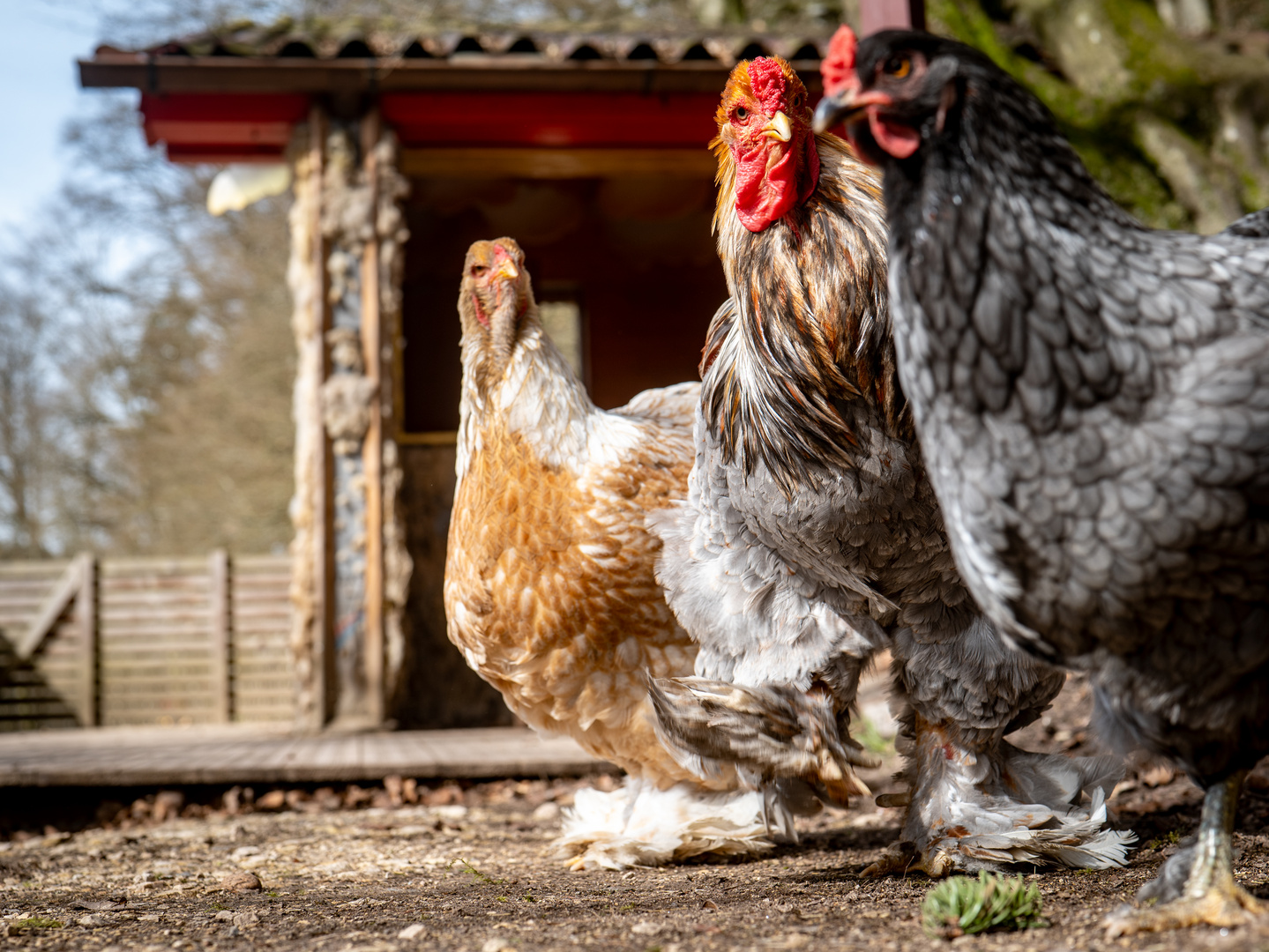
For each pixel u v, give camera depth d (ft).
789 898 4.18
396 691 10.32
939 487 3.36
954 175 3.25
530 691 5.25
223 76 10.07
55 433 31.19
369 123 10.59
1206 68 11.79
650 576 5.08
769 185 4.16
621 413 5.69
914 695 4.45
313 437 10.31
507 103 10.78
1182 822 5.11
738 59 10.46
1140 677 3.28
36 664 14.52
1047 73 12.24
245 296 26.37
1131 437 3.14
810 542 4.29
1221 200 11.23
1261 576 3.14
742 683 4.48
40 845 6.28
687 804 5.16
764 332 4.25
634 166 12.71
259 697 14.74
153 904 4.56
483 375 5.25
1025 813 4.35
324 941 3.84
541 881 4.80
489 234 14.12
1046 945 3.31
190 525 26.91
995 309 3.20
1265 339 3.15
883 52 3.27
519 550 5.12
